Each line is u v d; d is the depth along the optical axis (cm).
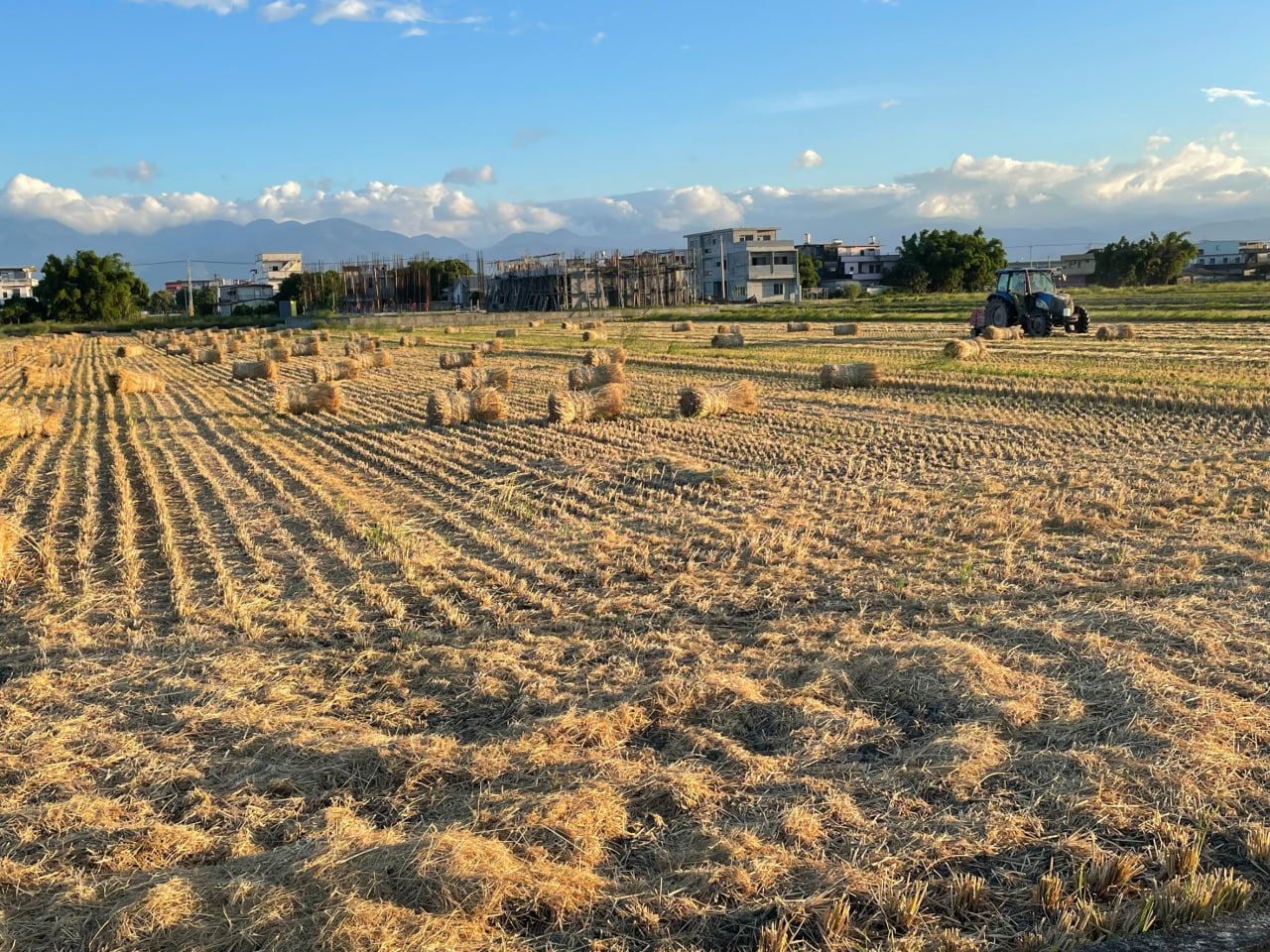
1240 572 811
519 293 9731
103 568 973
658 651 689
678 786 478
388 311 9994
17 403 2581
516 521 1129
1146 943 354
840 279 11931
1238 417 1658
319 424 2033
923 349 3178
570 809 454
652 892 398
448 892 385
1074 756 487
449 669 663
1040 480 1240
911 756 502
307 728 575
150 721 597
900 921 377
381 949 354
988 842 424
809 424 1769
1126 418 1692
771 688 607
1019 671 607
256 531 1112
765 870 407
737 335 3625
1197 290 7144
